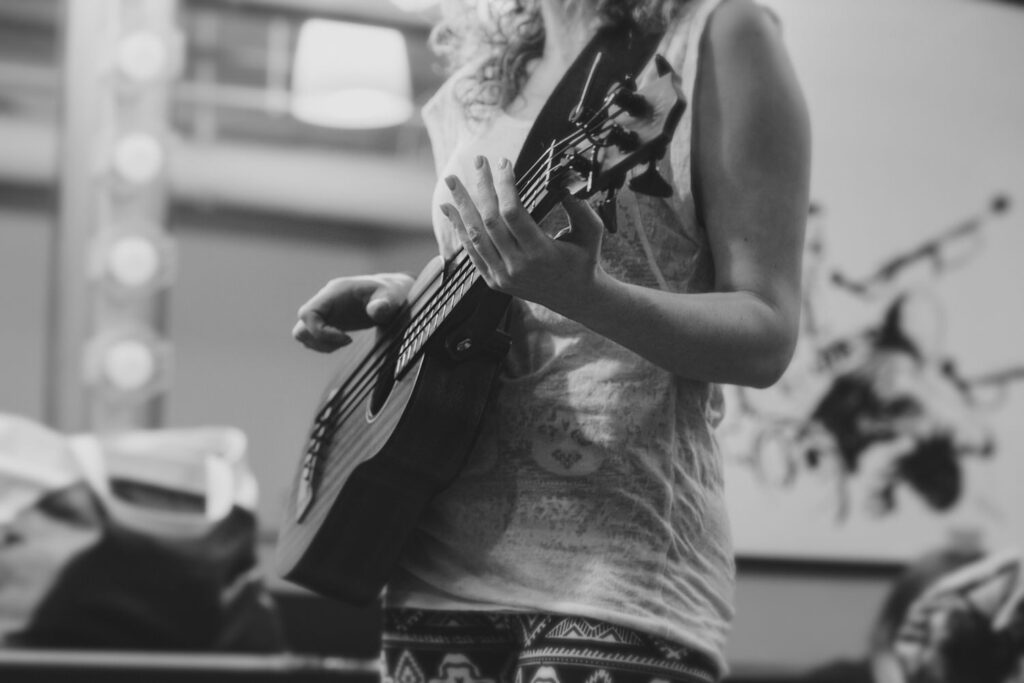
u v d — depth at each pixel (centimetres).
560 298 112
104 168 404
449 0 158
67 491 283
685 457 129
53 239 411
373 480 133
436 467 131
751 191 125
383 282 156
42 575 277
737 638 390
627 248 129
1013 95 421
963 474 404
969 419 407
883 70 412
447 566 133
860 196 406
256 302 641
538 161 122
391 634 138
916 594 338
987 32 422
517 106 142
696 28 129
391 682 138
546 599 124
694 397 130
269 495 633
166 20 409
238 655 290
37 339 644
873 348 402
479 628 132
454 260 142
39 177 588
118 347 399
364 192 562
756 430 393
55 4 604
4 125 588
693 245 130
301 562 139
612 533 125
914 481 401
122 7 405
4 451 285
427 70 505
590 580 123
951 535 401
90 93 407
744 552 390
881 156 409
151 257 403
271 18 514
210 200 555
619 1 132
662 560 125
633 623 120
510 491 130
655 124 104
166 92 409
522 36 144
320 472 152
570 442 128
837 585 397
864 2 413
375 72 415
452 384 132
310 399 655
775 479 393
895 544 398
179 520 290
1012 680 312
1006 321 413
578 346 129
